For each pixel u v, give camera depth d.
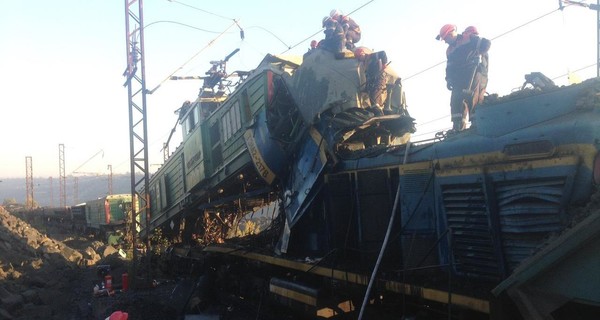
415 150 5.70
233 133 10.41
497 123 4.64
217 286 10.89
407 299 5.37
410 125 7.63
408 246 5.40
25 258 15.82
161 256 16.23
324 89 7.38
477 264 4.68
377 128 7.38
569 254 3.04
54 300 11.74
